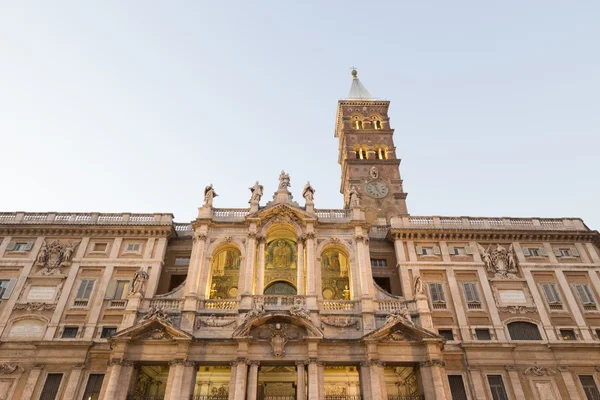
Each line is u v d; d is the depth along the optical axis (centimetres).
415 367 3531
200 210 4225
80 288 3991
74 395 3438
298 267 3909
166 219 4397
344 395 3603
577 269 4188
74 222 4366
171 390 3219
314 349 3403
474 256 4228
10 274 4047
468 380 3572
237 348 3441
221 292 4150
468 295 4019
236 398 3184
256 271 3909
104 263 4119
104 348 3619
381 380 3288
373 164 6138
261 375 3847
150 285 3969
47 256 4147
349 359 3434
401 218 4488
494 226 4450
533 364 3662
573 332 3853
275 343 3428
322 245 4066
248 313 3547
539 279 4141
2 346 3666
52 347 3653
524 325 3891
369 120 6806
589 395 3559
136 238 4284
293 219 4162
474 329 3819
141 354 3397
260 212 4119
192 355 3419
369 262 3969
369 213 5631
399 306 3759
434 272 4134
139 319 3603
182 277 4256
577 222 4478
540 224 4472
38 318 3819
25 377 3544
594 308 3984
